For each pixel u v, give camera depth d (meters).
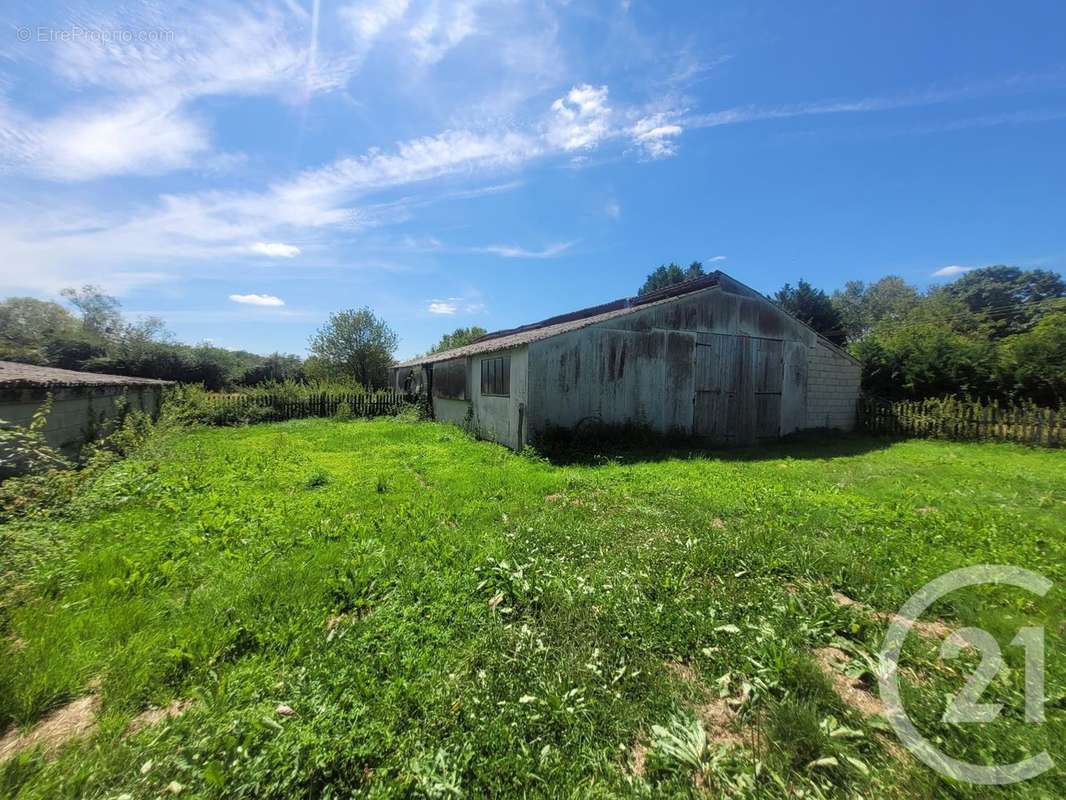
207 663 2.45
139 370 25.36
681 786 1.76
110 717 2.10
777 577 3.60
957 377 14.27
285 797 1.68
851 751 1.92
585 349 10.49
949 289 38.69
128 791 1.71
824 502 5.70
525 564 3.61
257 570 3.61
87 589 3.20
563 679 2.31
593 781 1.78
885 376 15.92
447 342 40.09
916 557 3.91
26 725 2.06
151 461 7.35
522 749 1.87
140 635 2.66
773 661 2.42
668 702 2.19
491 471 7.73
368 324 31.09
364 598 3.20
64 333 25.66
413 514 5.08
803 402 13.84
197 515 4.99
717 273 12.25
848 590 3.39
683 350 11.75
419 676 2.35
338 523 4.79
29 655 2.44
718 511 5.32
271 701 2.15
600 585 3.31
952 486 6.79
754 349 12.86
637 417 11.16
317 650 2.57
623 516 5.05
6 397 5.49
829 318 27.16
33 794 1.69
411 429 14.16
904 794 1.73
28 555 3.26
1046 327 13.20
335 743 1.86
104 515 4.82
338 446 10.84
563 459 9.08
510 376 10.88
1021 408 12.77
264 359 34.69
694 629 2.77
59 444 6.82
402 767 1.80
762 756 1.90
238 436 12.73
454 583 3.36
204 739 1.92
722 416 12.38
